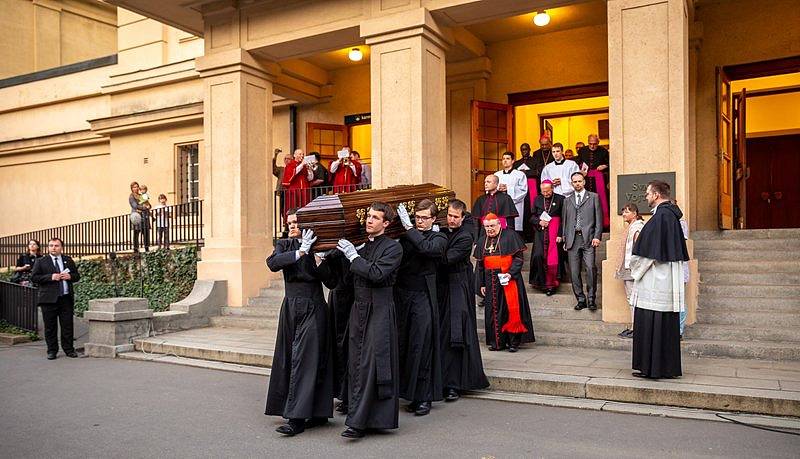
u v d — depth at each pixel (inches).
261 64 474.9
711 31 444.5
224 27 467.8
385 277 204.4
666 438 197.3
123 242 609.3
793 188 593.0
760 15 431.5
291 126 620.1
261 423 227.5
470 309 252.4
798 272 339.9
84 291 558.9
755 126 601.9
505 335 309.3
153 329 394.6
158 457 193.2
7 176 847.7
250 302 450.6
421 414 229.8
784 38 424.5
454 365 248.7
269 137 485.1
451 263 244.2
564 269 366.0
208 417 236.5
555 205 355.9
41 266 373.4
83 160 784.3
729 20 439.5
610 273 323.6
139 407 253.0
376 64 401.4
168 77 674.8
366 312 209.0
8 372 332.2
